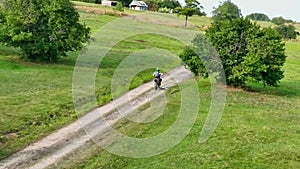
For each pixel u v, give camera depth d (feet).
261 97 94.79
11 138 56.95
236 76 97.40
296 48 223.10
